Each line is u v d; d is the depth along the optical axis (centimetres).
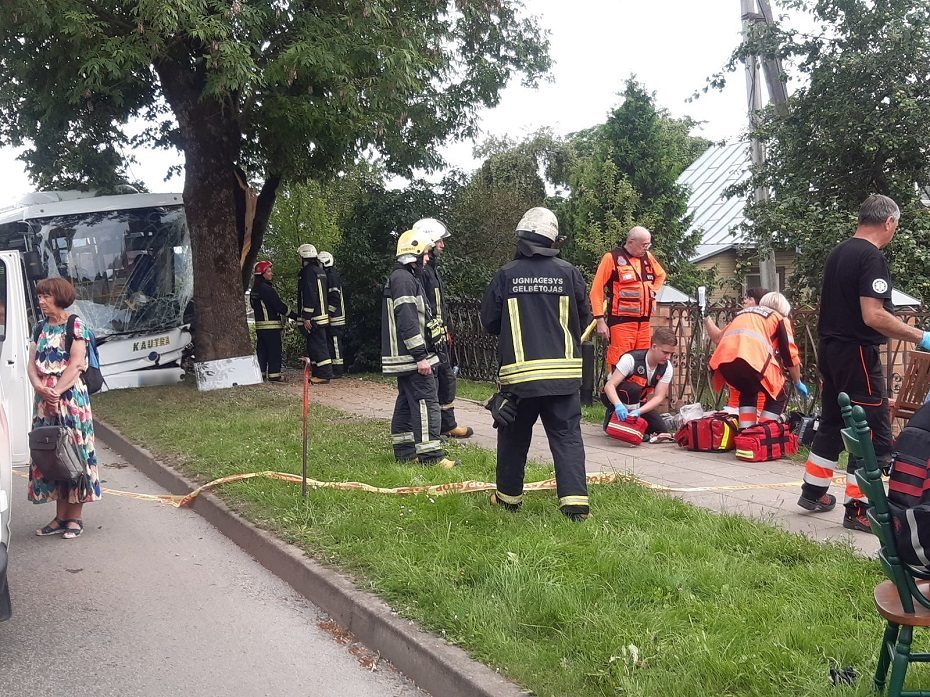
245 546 618
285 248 1977
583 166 1838
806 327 891
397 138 1538
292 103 1267
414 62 1192
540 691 343
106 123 1569
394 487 664
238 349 1416
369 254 1595
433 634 412
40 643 456
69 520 656
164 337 1495
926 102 1212
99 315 1445
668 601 421
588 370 1079
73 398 627
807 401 891
